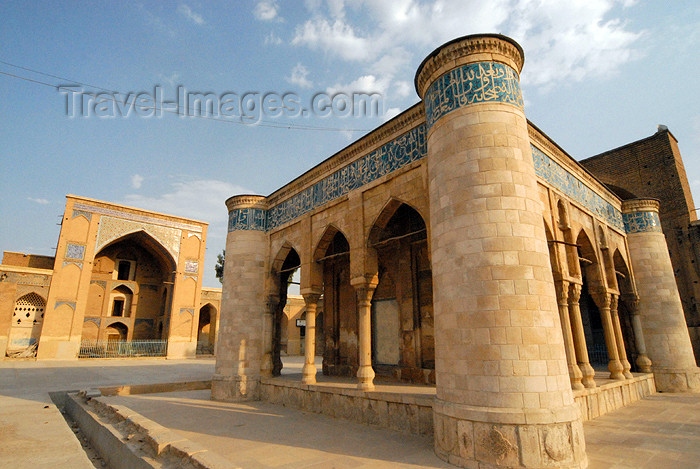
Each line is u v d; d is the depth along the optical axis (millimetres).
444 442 6867
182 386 17078
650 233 16062
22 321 29078
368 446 7688
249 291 15008
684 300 18109
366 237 11164
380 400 9500
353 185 12016
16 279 28438
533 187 7684
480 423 6406
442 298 7566
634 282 15555
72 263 30047
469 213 7383
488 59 8148
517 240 7094
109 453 7863
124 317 35688
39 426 9328
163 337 34844
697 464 6309
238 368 14047
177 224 35812
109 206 32438
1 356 27062
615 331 13586
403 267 13414
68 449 7316
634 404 11922
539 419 6211
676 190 18938
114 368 24078
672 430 8578
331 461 6742
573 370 9938
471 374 6762
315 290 12969
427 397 8508
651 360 14898
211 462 5285
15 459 6637
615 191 21000
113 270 35844
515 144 7703
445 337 7363
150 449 6410
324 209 13008
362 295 10953
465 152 7711
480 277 7020
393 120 10797
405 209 13836
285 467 6426
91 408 11203
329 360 15953
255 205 16047
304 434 8695
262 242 15820
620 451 7113
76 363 26703
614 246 14945
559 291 10453
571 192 12617
